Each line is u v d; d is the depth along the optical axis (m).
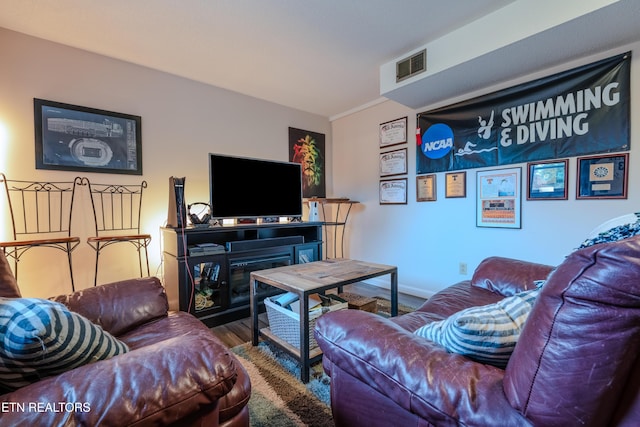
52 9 1.88
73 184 2.33
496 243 2.61
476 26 2.04
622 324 0.49
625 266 0.49
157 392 0.63
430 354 0.81
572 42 1.89
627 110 1.95
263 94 3.32
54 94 2.25
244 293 2.74
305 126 3.88
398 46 2.36
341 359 0.95
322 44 2.31
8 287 1.11
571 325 0.54
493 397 0.65
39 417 0.54
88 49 2.36
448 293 1.75
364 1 1.83
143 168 2.65
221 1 1.82
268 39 2.24
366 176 3.72
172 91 2.80
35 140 2.18
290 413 1.37
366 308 2.19
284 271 2.09
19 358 0.64
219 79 2.93
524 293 0.87
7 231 2.11
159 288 1.52
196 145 2.95
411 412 0.76
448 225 2.94
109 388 0.61
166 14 1.94
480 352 0.77
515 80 2.43
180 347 0.76
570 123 2.18
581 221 2.16
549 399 0.56
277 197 3.09
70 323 0.73
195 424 0.70
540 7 1.76
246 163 2.87
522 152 2.42
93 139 2.40
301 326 1.63
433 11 1.94
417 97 2.80
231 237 3.06
